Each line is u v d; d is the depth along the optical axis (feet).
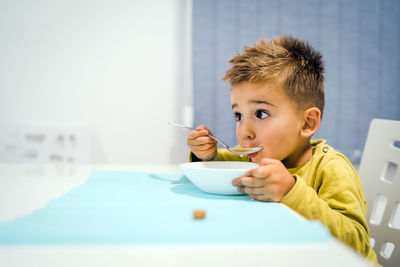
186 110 7.33
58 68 7.21
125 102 7.38
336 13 6.82
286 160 2.83
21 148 6.37
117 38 7.34
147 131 7.43
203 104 6.77
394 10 6.91
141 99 7.41
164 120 7.44
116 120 7.37
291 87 2.56
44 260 0.91
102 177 2.52
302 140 2.74
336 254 0.96
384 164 3.06
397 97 6.95
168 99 7.45
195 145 2.98
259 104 2.52
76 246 1.02
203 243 1.05
